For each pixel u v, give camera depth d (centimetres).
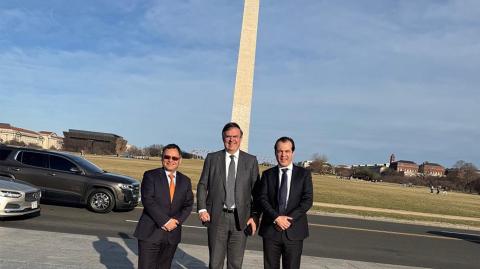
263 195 578
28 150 1612
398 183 18700
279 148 574
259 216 613
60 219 1311
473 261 1147
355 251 1163
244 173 607
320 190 4759
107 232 1151
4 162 1584
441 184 17925
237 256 609
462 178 17875
